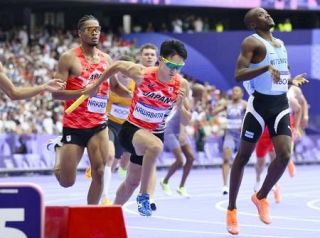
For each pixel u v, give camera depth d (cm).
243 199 2336
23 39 4559
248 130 1432
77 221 872
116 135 1944
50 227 892
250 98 1435
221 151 4247
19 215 845
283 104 1423
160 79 1398
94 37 1352
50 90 1123
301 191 2703
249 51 1389
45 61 4391
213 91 4700
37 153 3506
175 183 3020
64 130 1379
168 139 2322
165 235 1499
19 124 3591
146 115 1420
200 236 1488
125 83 1747
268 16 1417
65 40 4750
